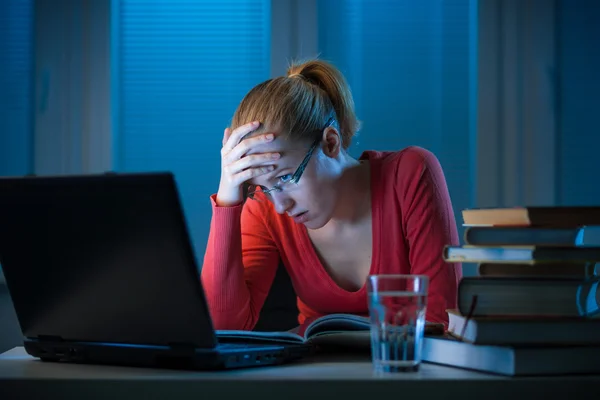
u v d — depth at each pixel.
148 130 2.82
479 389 0.83
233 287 1.49
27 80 2.77
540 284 0.94
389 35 2.78
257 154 1.40
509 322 0.90
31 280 1.03
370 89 2.79
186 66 2.81
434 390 0.83
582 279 0.94
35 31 2.77
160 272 0.92
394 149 2.79
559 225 0.97
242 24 2.80
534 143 2.76
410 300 0.90
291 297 1.74
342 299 1.61
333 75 1.57
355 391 0.84
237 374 0.90
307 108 1.43
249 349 0.96
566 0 2.76
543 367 0.86
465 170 2.79
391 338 0.90
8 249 1.03
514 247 0.96
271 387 0.85
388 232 1.60
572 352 0.88
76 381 0.86
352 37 2.77
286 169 1.41
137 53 2.81
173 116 2.82
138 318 0.97
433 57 2.78
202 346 0.94
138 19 2.81
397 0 2.77
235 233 1.48
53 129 2.77
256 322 1.63
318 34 2.76
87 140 2.78
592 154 2.77
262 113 1.40
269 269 1.67
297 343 1.06
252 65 2.81
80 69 2.78
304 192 1.44
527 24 2.76
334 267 1.65
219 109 2.82
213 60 2.81
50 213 0.97
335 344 1.09
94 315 1.01
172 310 0.94
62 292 1.01
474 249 1.00
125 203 0.91
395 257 1.60
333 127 1.50
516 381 0.84
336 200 1.52
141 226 0.91
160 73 2.81
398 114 2.79
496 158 2.76
